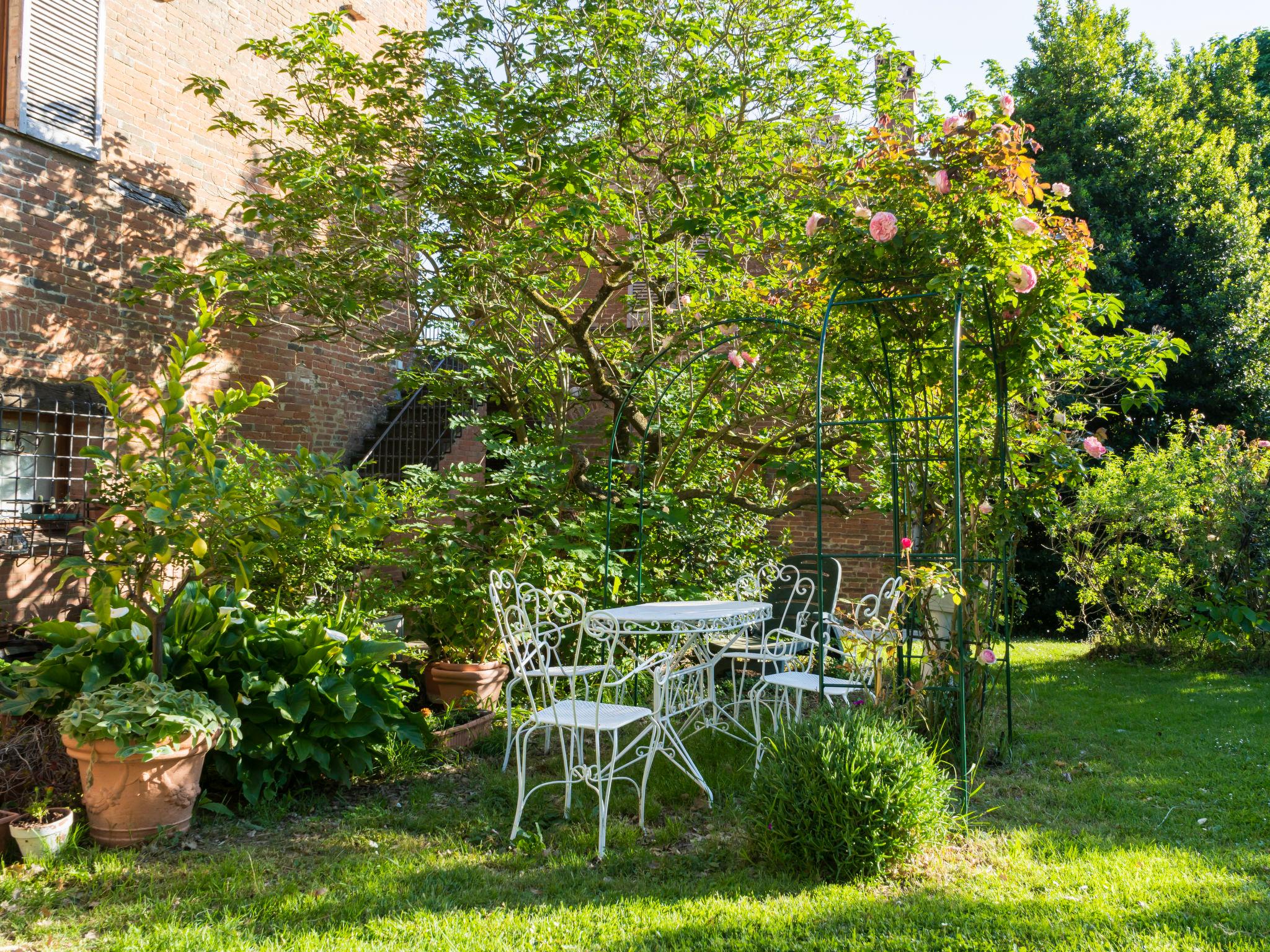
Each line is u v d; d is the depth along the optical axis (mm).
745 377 7773
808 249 4676
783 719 4801
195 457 3764
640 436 8148
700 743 5145
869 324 4973
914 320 4652
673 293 8398
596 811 4039
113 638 3766
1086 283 4871
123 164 7164
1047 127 13008
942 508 4988
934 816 3367
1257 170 13891
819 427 4180
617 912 2959
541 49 6941
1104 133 12914
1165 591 8438
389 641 4652
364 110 7414
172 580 5855
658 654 4133
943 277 4039
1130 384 6094
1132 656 8555
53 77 6523
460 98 6816
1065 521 5945
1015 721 5812
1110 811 4004
